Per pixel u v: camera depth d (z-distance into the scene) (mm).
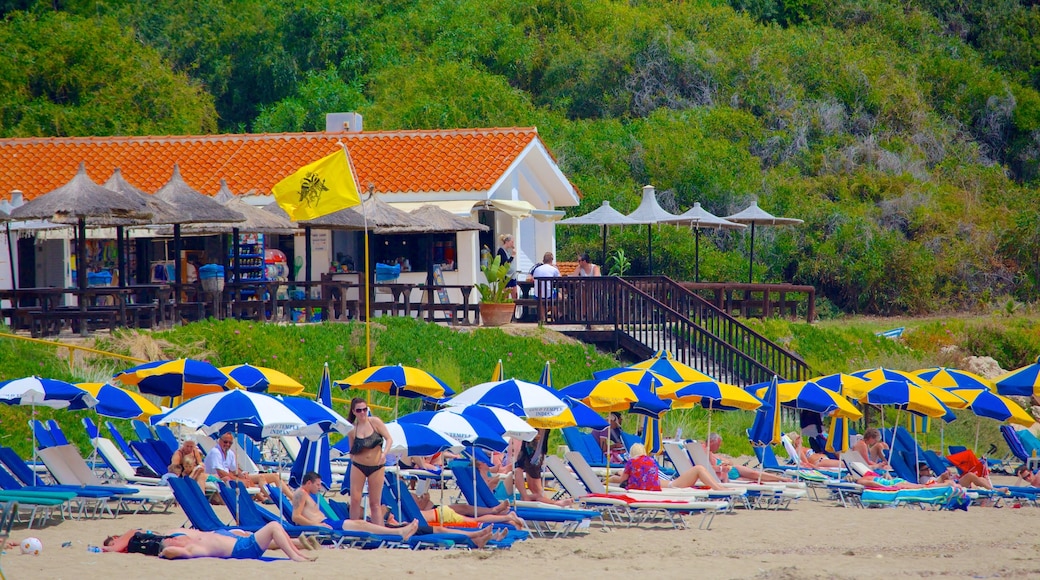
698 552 51312
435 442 51719
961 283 185375
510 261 116188
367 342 83812
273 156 124062
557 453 80750
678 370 72938
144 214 82938
